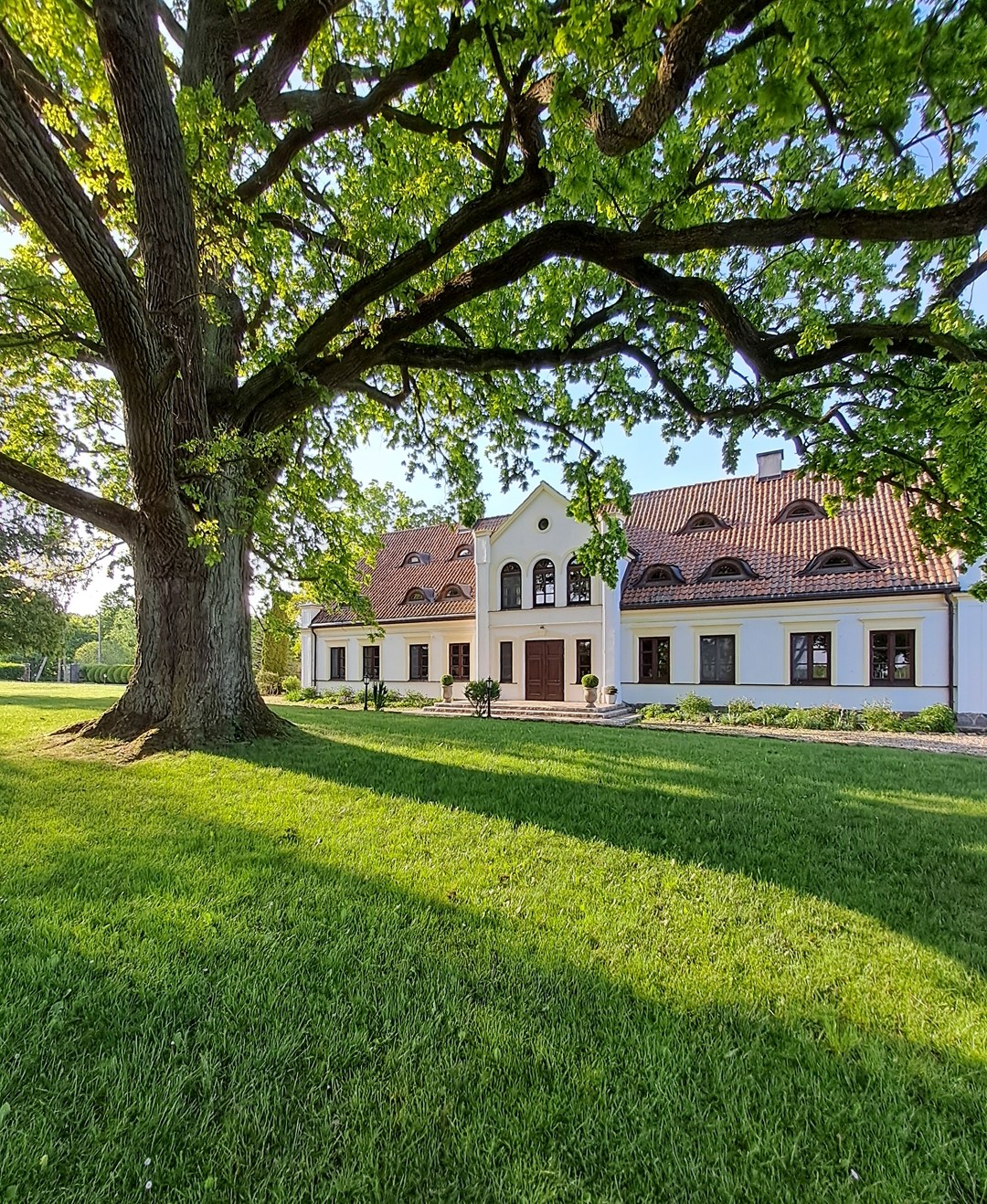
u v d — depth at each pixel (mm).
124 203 6441
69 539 11250
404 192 6832
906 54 2949
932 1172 1755
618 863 4137
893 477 7527
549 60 4816
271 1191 1618
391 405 9297
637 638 20391
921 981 2764
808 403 8203
